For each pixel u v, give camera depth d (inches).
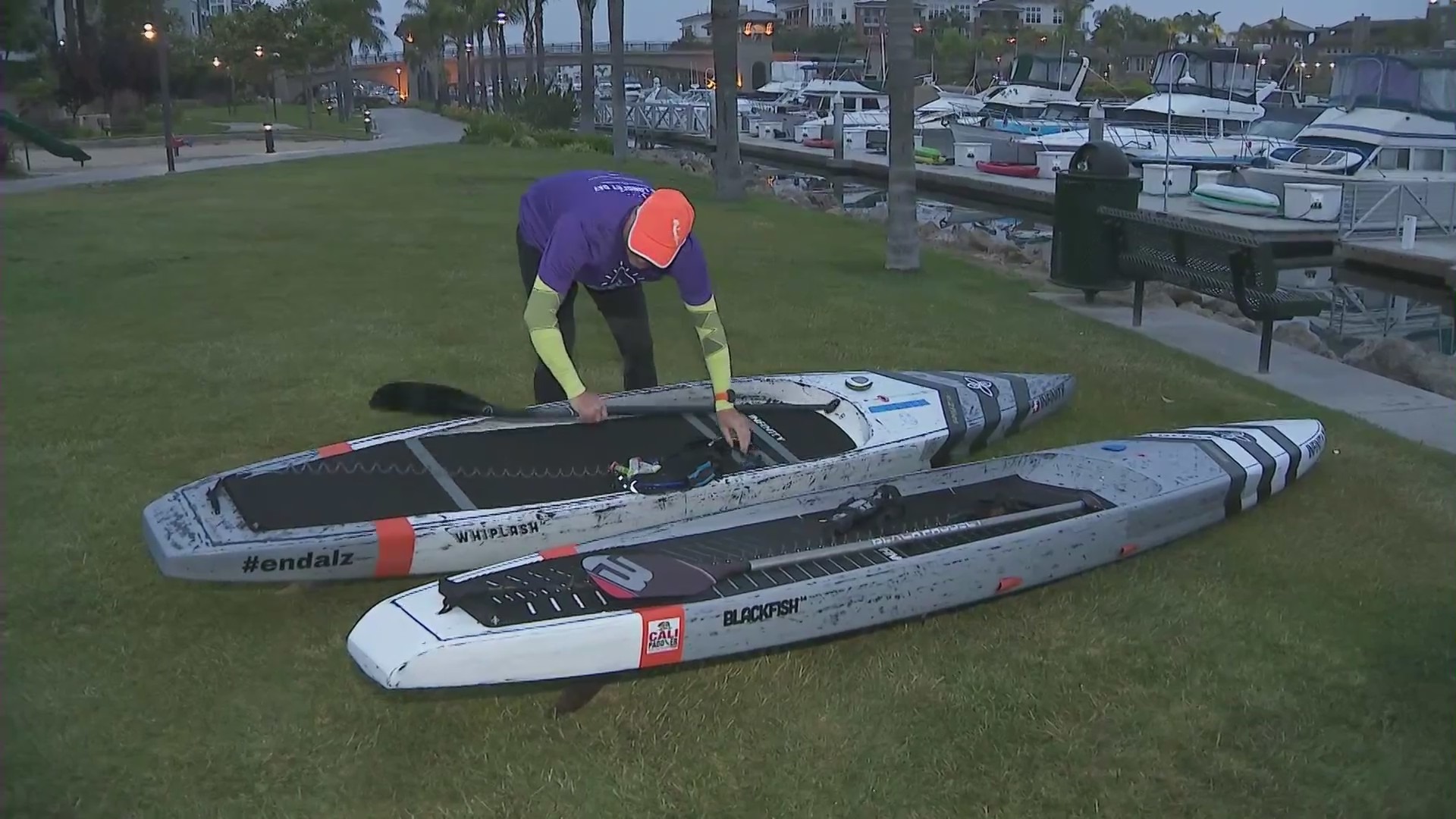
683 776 144.6
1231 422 283.0
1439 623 182.7
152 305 397.4
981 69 2444.6
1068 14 3385.8
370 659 143.4
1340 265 718.5
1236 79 1291.8
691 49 3415.4
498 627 147.1
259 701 159.3
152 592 187.8
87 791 140.5
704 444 212.2
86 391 292.2
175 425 266.5
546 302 178.2
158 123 1779.0
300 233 575.8
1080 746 150.0
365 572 178.1
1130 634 177.9
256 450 251.4
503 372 315.9
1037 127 1273.4
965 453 247.6
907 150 479.5
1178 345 369.7
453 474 201.9
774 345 350.0
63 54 1638.8
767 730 153.9
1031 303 433.1
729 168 783.1
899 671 167.2
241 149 1282.0
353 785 143.0
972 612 184.5
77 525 211.3
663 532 185.0
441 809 138.6
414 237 566.6
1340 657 171.9
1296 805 139.7
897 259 490.0
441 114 2598.4
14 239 534.0
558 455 212.8
